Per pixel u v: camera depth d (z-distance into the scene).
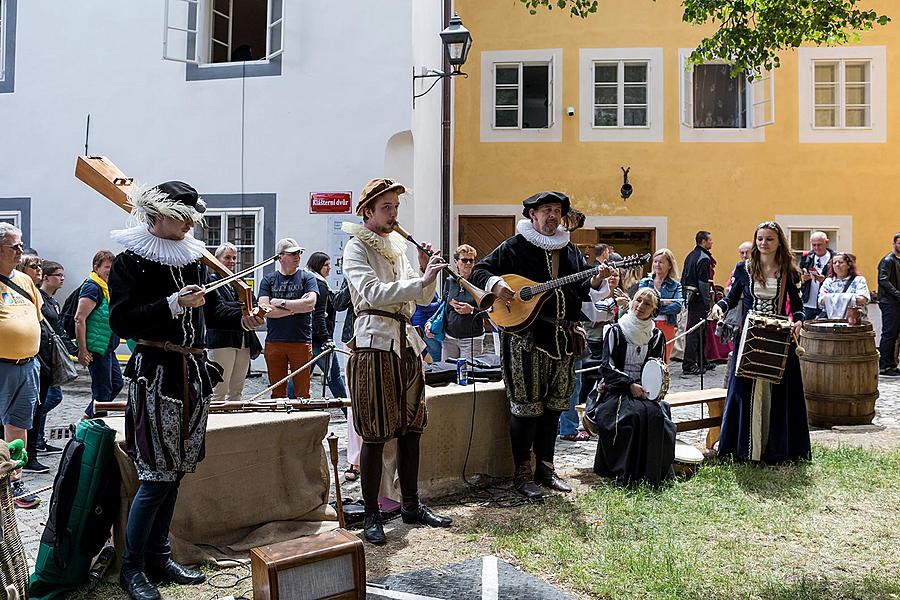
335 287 9.64
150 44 10.02
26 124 10.30
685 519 4.20
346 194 9.63
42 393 5.59
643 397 4.97
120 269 3.19
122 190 3.62
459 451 4.79
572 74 13.61
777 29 5.78
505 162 13.66
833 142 13.38
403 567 3.59
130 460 3.44
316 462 4.18
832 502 4.50
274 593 2.71
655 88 13.51
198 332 3.33
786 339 5.16
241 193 9.84
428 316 7.08
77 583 3.33
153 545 3.42
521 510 4.40
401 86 9.54
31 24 10.28
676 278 8.53
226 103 9.88
